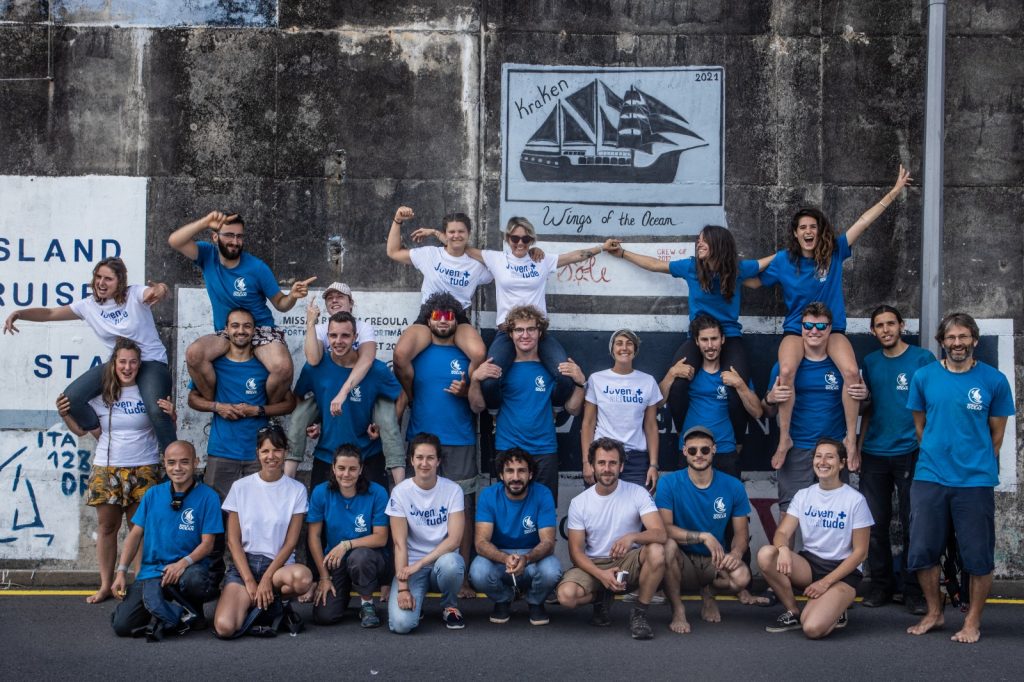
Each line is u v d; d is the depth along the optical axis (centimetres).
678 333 772
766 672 541
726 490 652
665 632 623
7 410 758
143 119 770
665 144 780
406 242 775
